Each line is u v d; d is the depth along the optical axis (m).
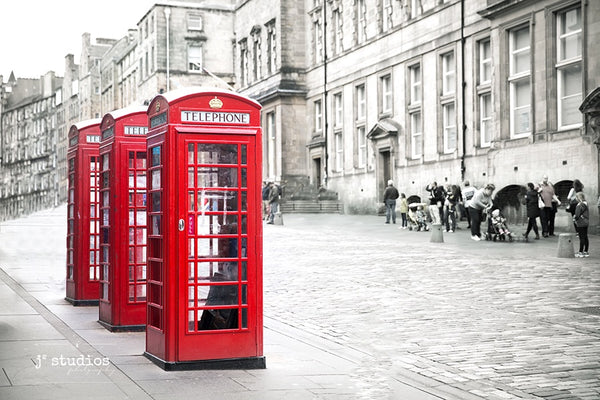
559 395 7.11
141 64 85.88
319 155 55.19
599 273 16.73
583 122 28.45
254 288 8.13
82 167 12.20
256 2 64.38
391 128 43.91
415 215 32.91
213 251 8.05
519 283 15.30
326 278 16.77
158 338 8.10
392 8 44.53
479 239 26.92
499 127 33.78
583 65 28.88
